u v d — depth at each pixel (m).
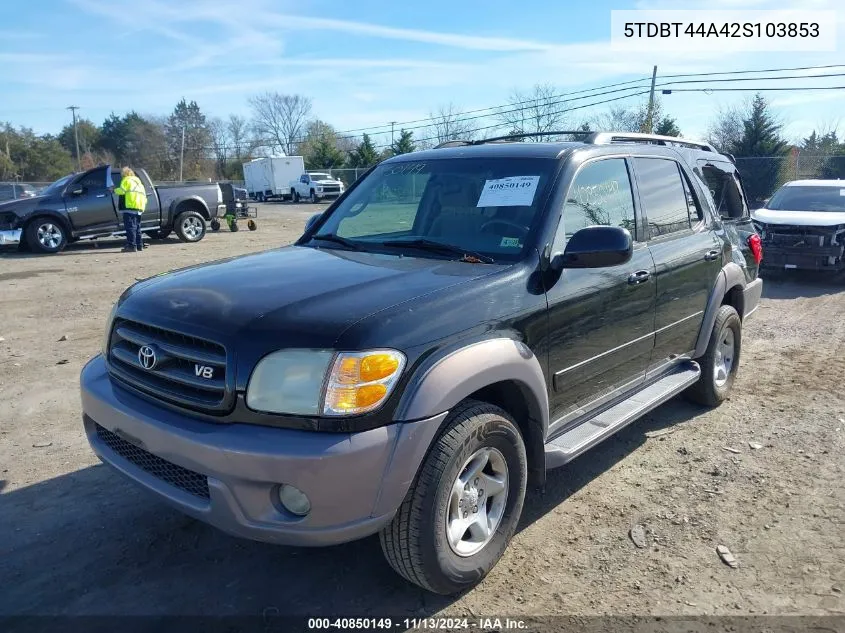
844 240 10.96
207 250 15.90
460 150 4.27
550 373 3.39
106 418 3.07
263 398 2.58
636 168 4.34
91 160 72.94
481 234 3.59
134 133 85.81
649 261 4.17
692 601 3.01
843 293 10.50
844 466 4.33
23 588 3.14
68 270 12.75
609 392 4.00
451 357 2.78
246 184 53.72
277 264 3.53
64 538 3.56
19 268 13.04
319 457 2.47
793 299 10.08
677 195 4.77
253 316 2.74
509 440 3.11
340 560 3.36
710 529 3.61
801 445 4.67
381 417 2.59
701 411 5.36
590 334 3.64
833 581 3.15
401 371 2.63
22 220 14.96
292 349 2.59
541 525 3.67
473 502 3.04
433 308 2.82
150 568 3.29
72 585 3.16
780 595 3.05
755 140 37.25
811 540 3.49
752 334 7.86
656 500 3.94
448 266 3.33
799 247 11.03
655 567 3.27
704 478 4.21
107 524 3.70
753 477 4.21
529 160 3.84
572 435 3.65
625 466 4.40
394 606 3.00
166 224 17.31
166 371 2.88
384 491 2.61
